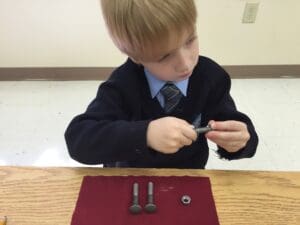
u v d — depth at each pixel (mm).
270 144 1674
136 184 550
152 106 718
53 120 1854
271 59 2191
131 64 709
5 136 1746
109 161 621
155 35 510
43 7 1977
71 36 2084
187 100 726
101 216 512
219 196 544
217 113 758
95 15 2008
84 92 2094
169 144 547
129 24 519
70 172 586
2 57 2146
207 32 2088
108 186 559
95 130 612
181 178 573
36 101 2010
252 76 2232
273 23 2064
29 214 520
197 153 816
